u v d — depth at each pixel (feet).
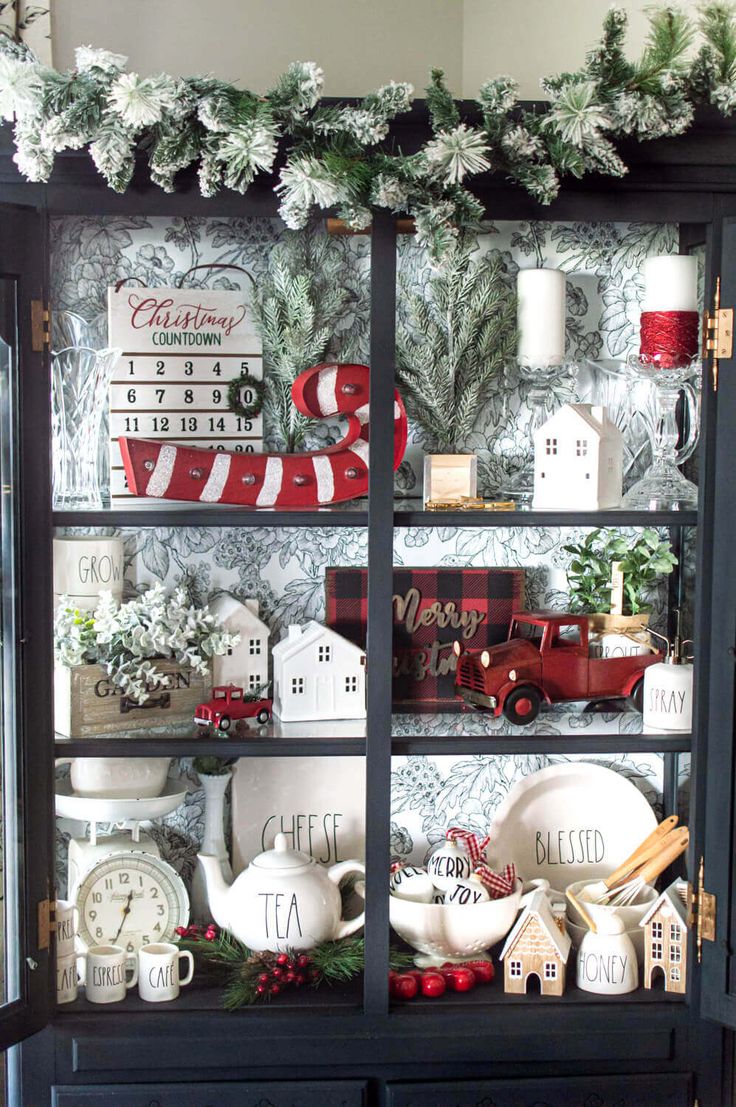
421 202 5.69
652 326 6.50
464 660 6.86
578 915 6.85
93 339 6.97
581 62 7.14
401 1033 6.23
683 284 6.47
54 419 6.41
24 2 6.57
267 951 6.54
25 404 5.91
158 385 6.73
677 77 5.66
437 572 7.21
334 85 7.38
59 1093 6.17
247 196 5.99
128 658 6.38
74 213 5.97
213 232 7.00
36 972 6.09
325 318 6.93
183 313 6.75
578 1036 6.30
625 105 5.60
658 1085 6.33
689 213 6.11
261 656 6.81
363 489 6.62
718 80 5.70
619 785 7.29
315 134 5.66
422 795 7.42
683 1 6.75
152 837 7.23
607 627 6.95
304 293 6.70
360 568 7.15
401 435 6.55
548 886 6.89
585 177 6.02
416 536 7.33
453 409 6.93
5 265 5.78
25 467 5.92
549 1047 6.30
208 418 6.82
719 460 6.15
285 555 7.23
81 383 6.38
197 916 7.10
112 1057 6.18
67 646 6.31
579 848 7.29
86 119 5.41
